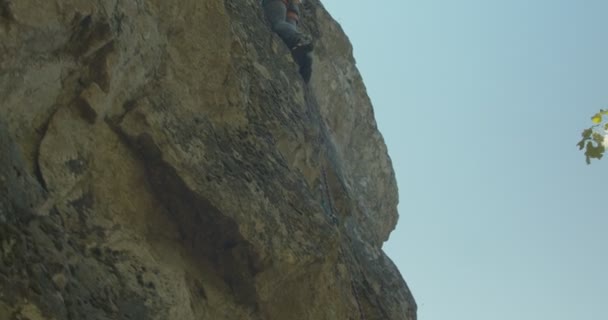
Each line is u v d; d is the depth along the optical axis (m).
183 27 7.43
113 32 6.25
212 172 6.84
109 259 5.87
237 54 8.17
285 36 9.73
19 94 5.65
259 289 6.77
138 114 6.59
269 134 8.00
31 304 4.67
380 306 8.97
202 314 6.41
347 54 12.88
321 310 7.24
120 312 5.54
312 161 8.70
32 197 5.27
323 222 7.58
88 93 6.20
